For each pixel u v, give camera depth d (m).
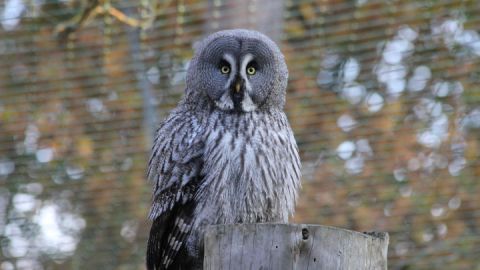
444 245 12.90
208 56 7.59
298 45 12.97
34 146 13.69
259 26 12.76
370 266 5.56
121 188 13.65
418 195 13.05
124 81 13.44
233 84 7.45
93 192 13.75
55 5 13.38
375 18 12.80
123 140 13.55
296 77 13.02
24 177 13.80
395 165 13.07
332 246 5.44
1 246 13.82
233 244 5.45
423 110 13.01
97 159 13.65
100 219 13.80
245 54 7.54
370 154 13.07
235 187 7.12
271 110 7.55
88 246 13.82
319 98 13.05
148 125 13.45
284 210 7.32
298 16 12.99
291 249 5.41
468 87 12.96
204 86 7.54
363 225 13.03
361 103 13.02
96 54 13.45
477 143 13.02
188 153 7.23
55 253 13.88
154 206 7.33
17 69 13.50
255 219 7.19
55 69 13.48
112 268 13.78
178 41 13.12
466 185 13.03
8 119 13.58
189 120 7.46
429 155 13.12
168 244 7.20
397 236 13.02
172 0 13.16
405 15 12.74
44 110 13.57
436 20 12.80
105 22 13.10
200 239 7.11
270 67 7.59
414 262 12.95
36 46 13.45
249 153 7.17
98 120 13.57
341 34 12.88
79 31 13.46
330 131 13.05
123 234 13.78
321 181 13.09
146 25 12.82
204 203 7.12
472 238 12.90
